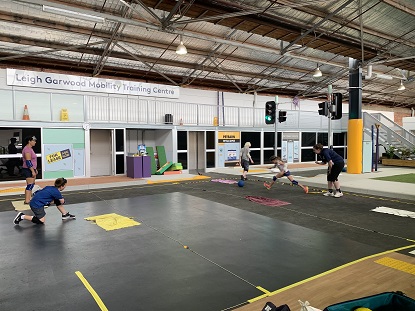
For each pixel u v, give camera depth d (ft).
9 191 33.99
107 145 50.57
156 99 55.88
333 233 18.92
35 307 10.64
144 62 50.44
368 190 32.30
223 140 58.90
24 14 36.19
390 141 69.92
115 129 47.47
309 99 80.23
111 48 44.21
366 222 21.42
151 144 56.34
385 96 90.07
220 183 41.29
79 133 44.29
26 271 13.60
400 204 27.14
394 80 75.05
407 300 8.14
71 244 17.08
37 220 21.11
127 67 52.85
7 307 10.63
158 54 50.39
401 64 50.83
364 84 76.43
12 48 42.98
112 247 16.57
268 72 62.85
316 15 33.99
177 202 28.58
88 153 45.03
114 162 47.60
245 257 15.07
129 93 52.95
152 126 50.34
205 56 52.60
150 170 45.96
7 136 39.65
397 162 63.26
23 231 19.56
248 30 35.86
